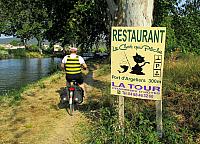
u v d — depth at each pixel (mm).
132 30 3084
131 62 3131
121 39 3156
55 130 3924
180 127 3500
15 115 4645
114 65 3230
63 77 9164
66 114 4637
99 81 7836
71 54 4758
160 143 2990
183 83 6098
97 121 3865
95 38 16844
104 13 12562
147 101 4461
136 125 3377
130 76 3154
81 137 3602
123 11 3666
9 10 26734
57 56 32906
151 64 3037
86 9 12617
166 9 12148
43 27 18141
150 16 3600
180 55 10516
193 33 12016
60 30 17219
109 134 3154
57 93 6371
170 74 6840
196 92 5156
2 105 5336
